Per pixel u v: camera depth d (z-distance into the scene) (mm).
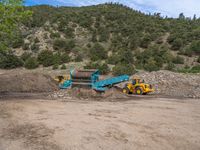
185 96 22188
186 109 14062
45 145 6820
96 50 67562
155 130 8922
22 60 59688
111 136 7871
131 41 75812
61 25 89625
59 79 24906
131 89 22656
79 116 10398
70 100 15742
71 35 84688
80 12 109125
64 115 10438
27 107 11797
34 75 23562
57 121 9297
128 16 106500
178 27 89688
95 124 9148
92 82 18656
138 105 14648
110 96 18312
